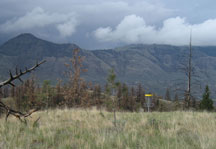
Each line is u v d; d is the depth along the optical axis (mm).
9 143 5457
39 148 5402
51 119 10133
